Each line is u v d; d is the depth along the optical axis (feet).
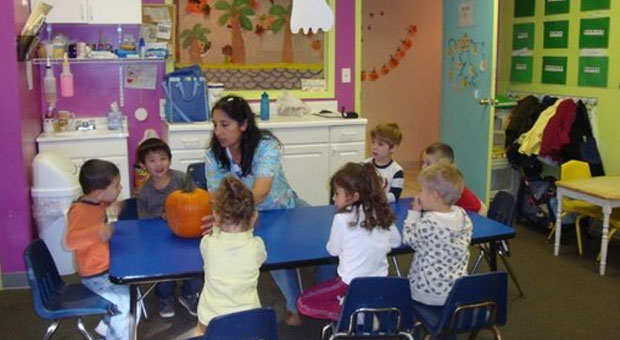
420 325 8.55
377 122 24.57
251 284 7.57
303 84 17.97
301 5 9.13
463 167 18.92
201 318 7.56
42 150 13.96
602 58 16.20
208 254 7.55
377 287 7.50
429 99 25.02
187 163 15.24
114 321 8.73
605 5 16.01
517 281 12.53
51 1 14.21
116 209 11.19
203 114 15.53
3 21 11.88
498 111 19.22
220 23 17.19
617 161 16.01
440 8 24.41
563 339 10.68
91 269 8.70
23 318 11.38
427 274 8.38
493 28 17.17
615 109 15.93
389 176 11.10
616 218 14.17
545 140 16.66
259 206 10.28
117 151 14.51
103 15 14.57
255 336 6.51
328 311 8.18
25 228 12.63
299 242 8.67
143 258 8.04
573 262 14.43
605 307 11.96
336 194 8.23
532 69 18.89
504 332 10.91
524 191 17.26
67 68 14.84
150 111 16.34
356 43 18.08
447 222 8.33
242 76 17.58
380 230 8.18
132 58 15.23
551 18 17.94
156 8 15.78
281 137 15.92
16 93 12.17
